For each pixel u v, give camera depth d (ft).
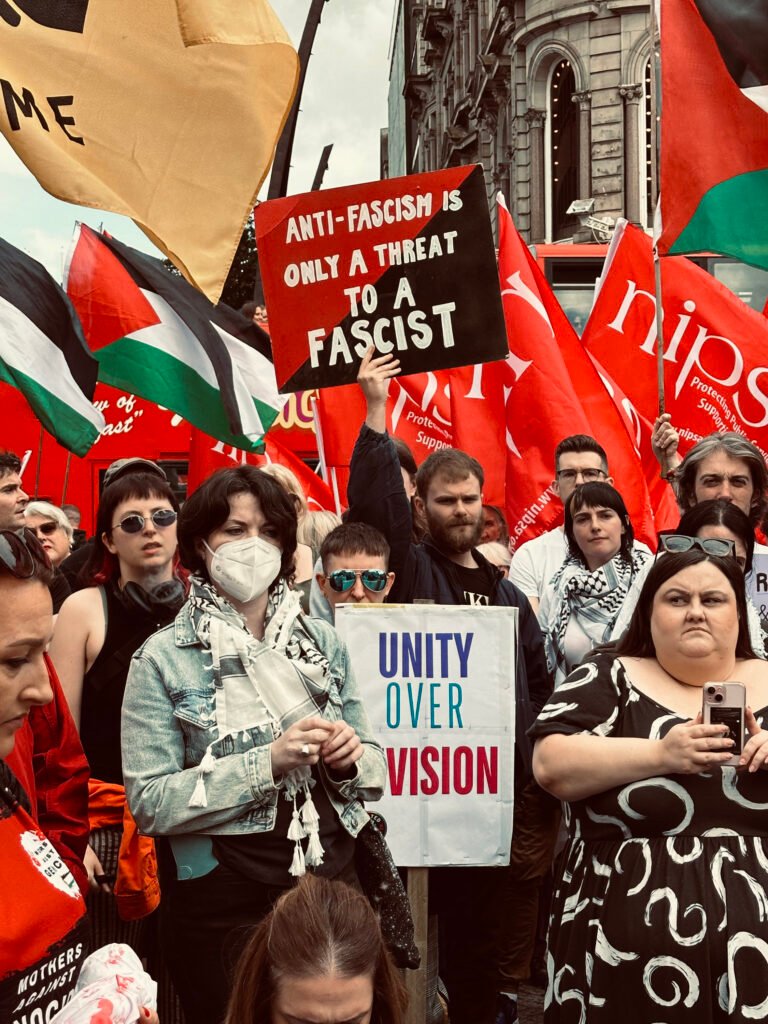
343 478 28.45
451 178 18.65
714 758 10.62
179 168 18.52
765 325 27.25
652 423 28.17
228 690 11.40
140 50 18.45
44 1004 7.30
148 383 22.13
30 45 18.03
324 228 18.85
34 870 7.45
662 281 27.58
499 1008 16.75
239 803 10.92
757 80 22.56
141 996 7.25
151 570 14.32
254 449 22.39
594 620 18.99
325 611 16.88
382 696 14.19
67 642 14.01
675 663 11.54
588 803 11.32
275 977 7.27
